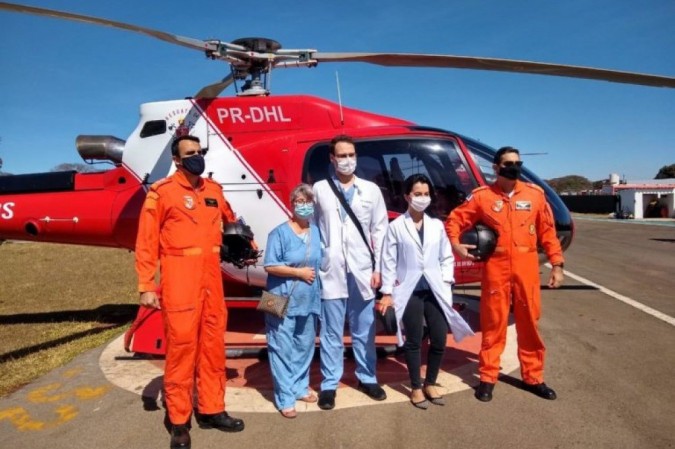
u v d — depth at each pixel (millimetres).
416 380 3916
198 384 3668
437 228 3963
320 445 3416
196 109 5902
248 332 5465
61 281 11047
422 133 5531
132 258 15352
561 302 7441
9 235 6879
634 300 7547
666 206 34875
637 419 3645
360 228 3957
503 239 3941
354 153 3939
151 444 3506
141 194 6215
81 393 4422
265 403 4102
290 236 3854
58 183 6684
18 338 6398
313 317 3975
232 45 5516
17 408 4156
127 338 5215
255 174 5523
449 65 5547
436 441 3410
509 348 5234
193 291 3459
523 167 6164
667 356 4957
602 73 5160
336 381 4008
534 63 5094
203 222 3539
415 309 3895
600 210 42812
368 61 5738
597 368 4637
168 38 5137
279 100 5738
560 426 3562
